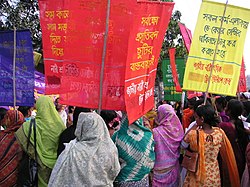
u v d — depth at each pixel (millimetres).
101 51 3492
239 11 5148
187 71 5125
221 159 4598
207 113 4293
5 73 4840
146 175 3898
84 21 3498
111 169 3314
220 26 5141
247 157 4125
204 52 5133
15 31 4770
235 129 4824
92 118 3289
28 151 3926
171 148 4406
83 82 3541
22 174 3953
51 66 3818
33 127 3951
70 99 3551
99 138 3287
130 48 3428
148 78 3779
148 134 3943
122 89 3482
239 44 5203
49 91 3820
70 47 3539
